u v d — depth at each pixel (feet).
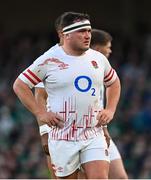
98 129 60.18
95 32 69.00
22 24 182.29
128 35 180.65
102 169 58.95
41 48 171.83
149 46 173.17
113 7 183.01
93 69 59.47
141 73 156.15
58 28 60.64
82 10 183.21
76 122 59.57
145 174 119.44
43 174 121.70
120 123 138.21
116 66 159.02
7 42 176.24
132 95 147.74
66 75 59.06
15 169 126.62
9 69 164.35
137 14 182.80
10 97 151.02
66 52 59.52
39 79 59.88
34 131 136.15
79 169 61.57
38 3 182.50
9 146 135.64
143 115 140.15
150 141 129.70
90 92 59.31
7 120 141.79
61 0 182.80
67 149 59.77
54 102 59.72
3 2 182.50
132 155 125.59
